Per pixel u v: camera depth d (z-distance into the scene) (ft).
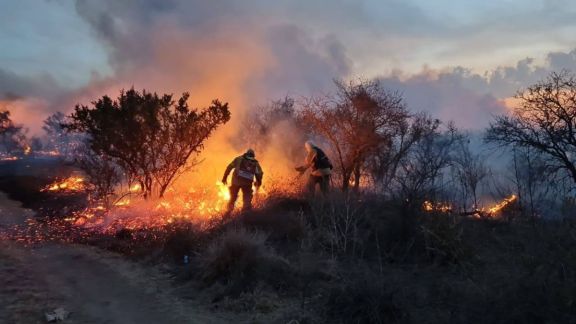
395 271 20.13
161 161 39.65
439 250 20.94
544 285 14.03
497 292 15.08
